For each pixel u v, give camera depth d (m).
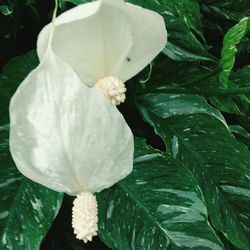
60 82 0.34
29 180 0.47
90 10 0.36
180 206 0.49
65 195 0.54
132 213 0.49
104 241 0.48
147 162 0.51
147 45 0.41
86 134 0.36
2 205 0.46
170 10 0.51
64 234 0.57
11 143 0.36
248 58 0.70
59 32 0.39
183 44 0.54
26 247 0.45
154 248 0.48
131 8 0.39
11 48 0.58
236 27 0.49
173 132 0.55
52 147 0.36
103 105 0.35
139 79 0.56
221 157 0.55
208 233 0.48
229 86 0.58
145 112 0.56
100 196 0.50
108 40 0.40
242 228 0.53
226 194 0.54
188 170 0.50
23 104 0.35
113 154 0.36
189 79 0.59
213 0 0.67
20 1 0.54
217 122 0.56
